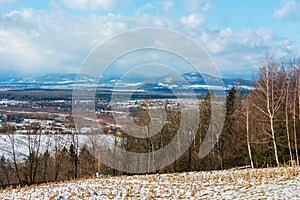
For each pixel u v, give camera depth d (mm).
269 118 29141
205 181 17516
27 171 31641
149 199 13258
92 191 16281
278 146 29391
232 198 12062
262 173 18422
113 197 14484
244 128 33094
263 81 29000
